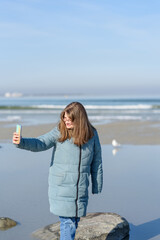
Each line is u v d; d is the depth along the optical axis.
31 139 3.17
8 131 14.20
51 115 23.62
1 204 5.17
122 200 5.50
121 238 4.06
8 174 7.09
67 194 3.22
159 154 9.59
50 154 9.45
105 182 6.62
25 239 3.92
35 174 7.09
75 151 3.23
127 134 13.85
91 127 3.36
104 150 10.31
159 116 23.20
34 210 4.93
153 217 4.77
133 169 7.73
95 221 4.27
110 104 44.44
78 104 3.30
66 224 3.32
